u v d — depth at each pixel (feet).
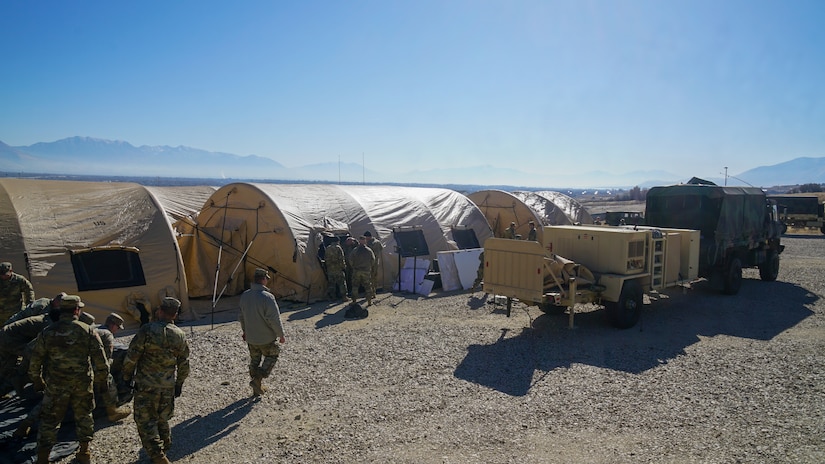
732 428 20.34
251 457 18.30
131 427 21.17
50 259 36.04
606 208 219.20
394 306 43.65
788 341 32.68
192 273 47.93
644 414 21.66
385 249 52.39
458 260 52.31
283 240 46.78
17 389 22.31
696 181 51.88
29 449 18.30
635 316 35.96
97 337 18.31
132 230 39.86
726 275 46.60
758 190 52.65
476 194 82.89
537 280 32.60
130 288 37.91
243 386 24.99
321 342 32.32
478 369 27.25
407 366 27.71
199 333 34.86
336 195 55.88
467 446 18.89
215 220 51.70
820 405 22.58
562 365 27.94
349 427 20.49
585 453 18.37
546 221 77.30
